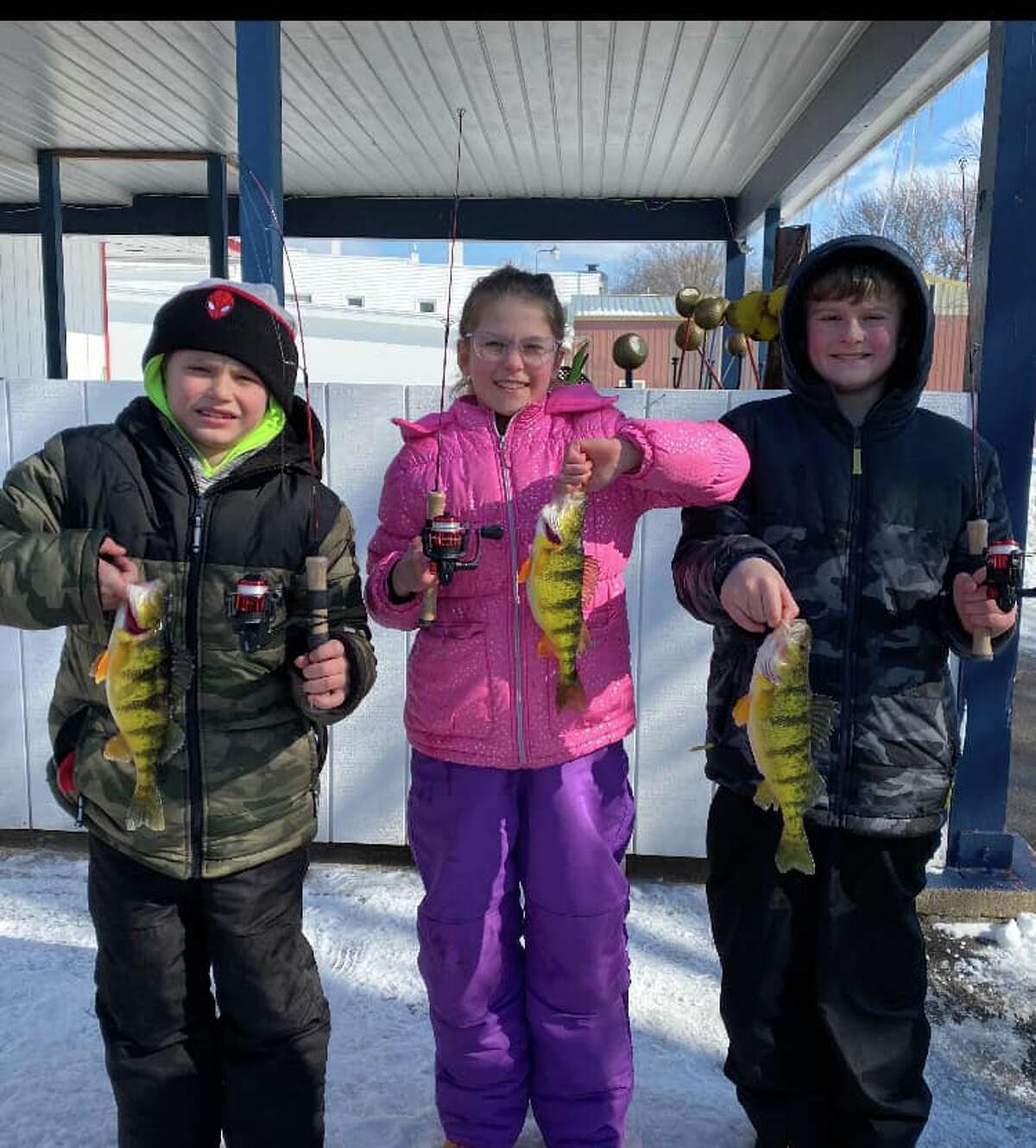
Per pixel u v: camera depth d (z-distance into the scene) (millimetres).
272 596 2029
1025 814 5031
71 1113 2584
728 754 2334
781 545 2305
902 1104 2287
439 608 2314
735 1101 2682
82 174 9672
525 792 2320
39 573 1917
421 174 8938
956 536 2297
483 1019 2332
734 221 9766
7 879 3887
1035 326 3650
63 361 9297
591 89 6570
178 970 2143
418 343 35031
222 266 9008
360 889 3826
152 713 1944
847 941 2287
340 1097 2664
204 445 2143
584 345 3232
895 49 5113
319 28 5500
